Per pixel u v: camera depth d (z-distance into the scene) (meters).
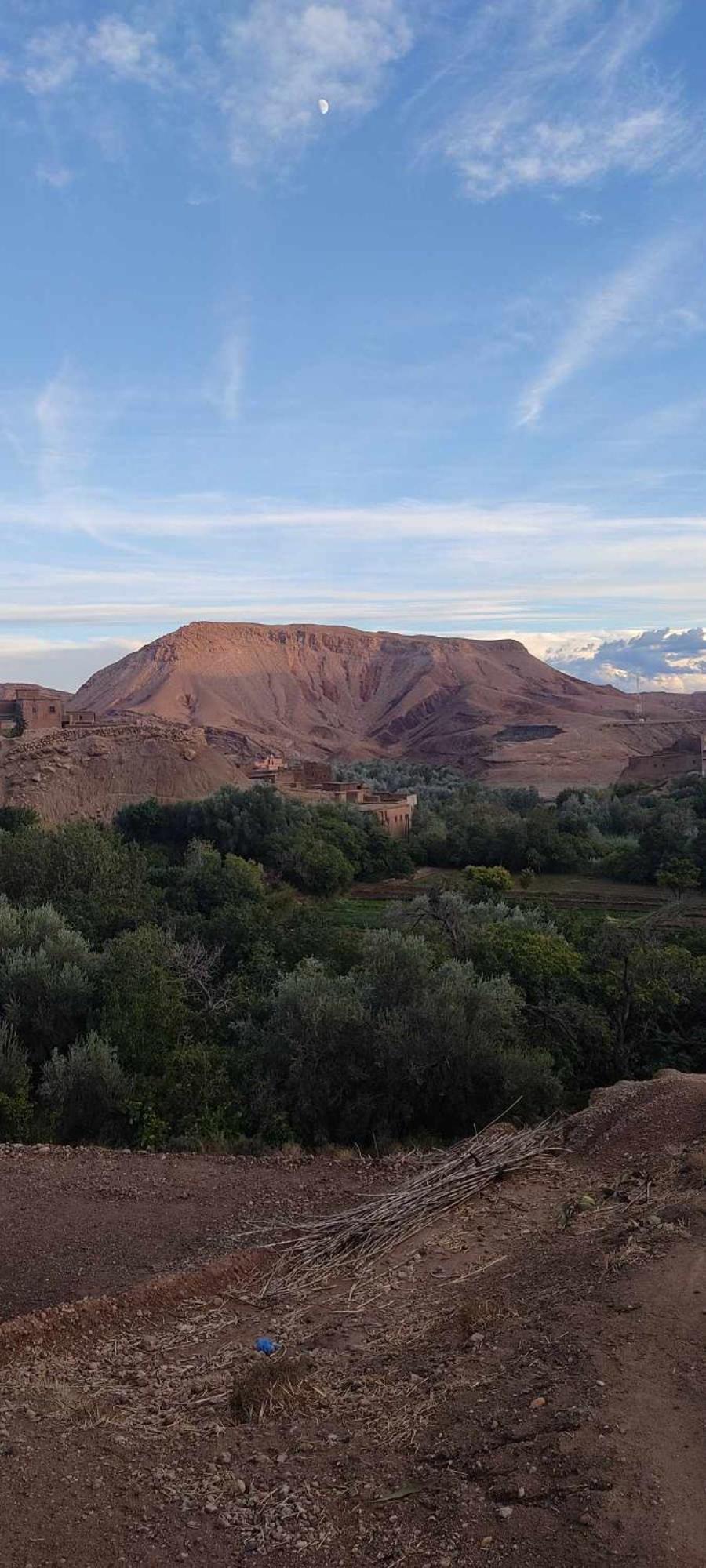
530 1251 7.67
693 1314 5.64
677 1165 8.65
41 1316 7.41
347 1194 10.24
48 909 24.36
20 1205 10.28
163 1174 11.16
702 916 42.66
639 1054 20.75
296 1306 7.64
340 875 51.88
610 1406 4.86
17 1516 4.99
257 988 22.34
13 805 62.38
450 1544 4.31
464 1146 11.15
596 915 44.31
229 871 38.56
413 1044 15.80
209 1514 4.93
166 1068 16.86
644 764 113.06
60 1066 16.38
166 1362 6.93
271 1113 15.80
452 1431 5.17
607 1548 4.02
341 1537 4.58
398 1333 6.83
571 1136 10.62
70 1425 6.03
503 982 18.16
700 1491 4.27
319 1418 5.77
